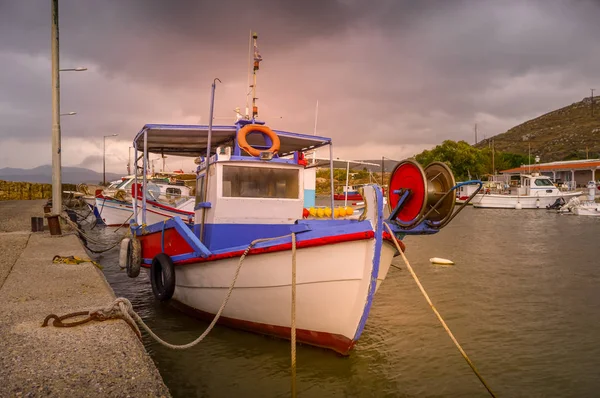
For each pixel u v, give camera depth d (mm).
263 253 6887
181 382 6344
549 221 35969
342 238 6129
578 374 6910
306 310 6766
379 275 7223
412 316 9719
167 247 9320
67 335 5211
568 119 172750
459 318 9594
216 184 7941
